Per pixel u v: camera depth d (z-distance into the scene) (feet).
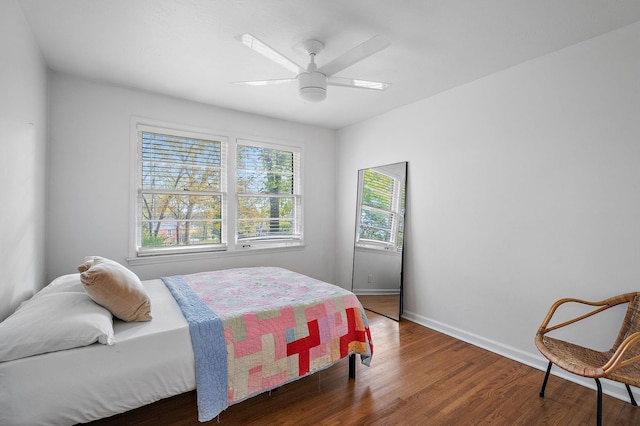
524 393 6.61
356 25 6.34
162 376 4.91
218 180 11.51
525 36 6.78
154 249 10.18
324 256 14.32
